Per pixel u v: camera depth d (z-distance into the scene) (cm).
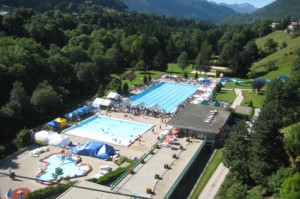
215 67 17288
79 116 9019
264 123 5112
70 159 6538
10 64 9244
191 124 7719
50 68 10494
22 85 9062
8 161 6388
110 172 5919
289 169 4603
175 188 5525
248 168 5334
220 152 7081
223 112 8694
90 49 14425
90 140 7644
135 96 11350
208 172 6147
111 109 9794
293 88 7381
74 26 18762
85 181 5234
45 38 14400
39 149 6800
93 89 11762
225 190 5334
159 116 9406
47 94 8544
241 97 11419
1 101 8400
